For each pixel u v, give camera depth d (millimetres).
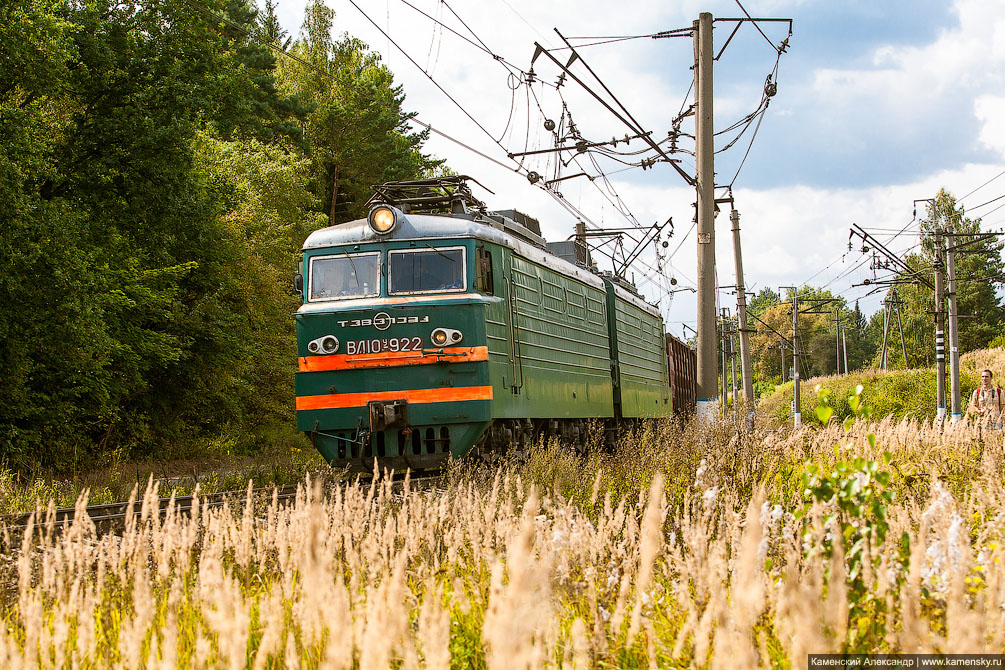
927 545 5074
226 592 3562
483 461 12523
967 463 9805
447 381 12750
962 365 56719
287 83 47750
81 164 19453
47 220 17156
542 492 9227
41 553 6645
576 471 11297
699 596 4445
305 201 35281
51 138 18984
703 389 19953
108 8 19750
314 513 3539
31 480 15836
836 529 4512
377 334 12922
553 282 16156
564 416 16094
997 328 81688
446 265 13195
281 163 35656
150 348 21047
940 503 5637
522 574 2473
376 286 13219
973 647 3225
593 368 18109
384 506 6711
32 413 18703
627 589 3832
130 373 21234
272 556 6055
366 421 12797
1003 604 3871
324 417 12930
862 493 5098
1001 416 13484
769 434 10945
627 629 4320
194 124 20250
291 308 29766
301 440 29750
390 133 47250
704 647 3555
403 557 3678
